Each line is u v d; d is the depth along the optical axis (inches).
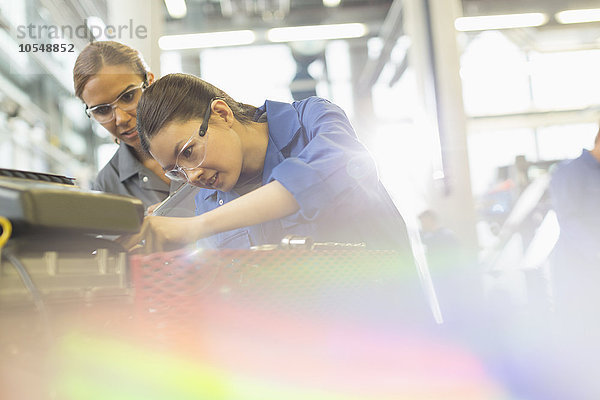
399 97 390.9
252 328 25.8
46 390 20.0
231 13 353.1
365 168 37.5
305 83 401.4
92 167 225.1
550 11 322.3
